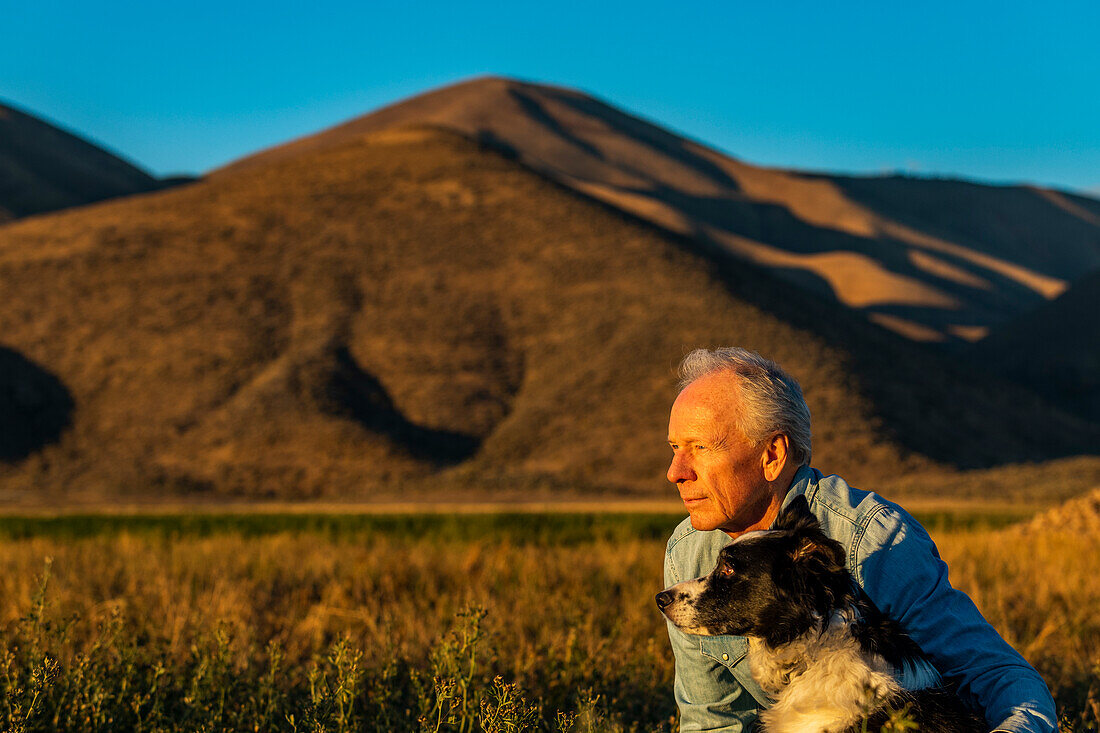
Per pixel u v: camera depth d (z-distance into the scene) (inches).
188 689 209.3
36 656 195.5
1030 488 2370.8
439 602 358.3
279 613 358.3
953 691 130.7
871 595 140.8
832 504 147.0
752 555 135.6
